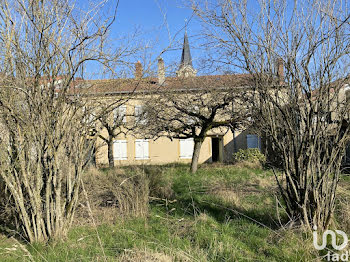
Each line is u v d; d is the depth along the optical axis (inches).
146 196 241.8
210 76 428.1
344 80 157.5
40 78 163.9
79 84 179.8
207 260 142.5
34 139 166.1
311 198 163.3
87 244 169.3
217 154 872.3
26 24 160.2
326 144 162.4
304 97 162.6
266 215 210.1
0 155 164.7
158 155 818.2
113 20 160.4
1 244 176.7
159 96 423.5
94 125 203.2
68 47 166.4
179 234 182.5
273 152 185.0
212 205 246.7
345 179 283.9
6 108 155.9
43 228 172.2
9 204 192.7
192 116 492.1
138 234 183.8
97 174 354.0
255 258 145.3
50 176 169.6
